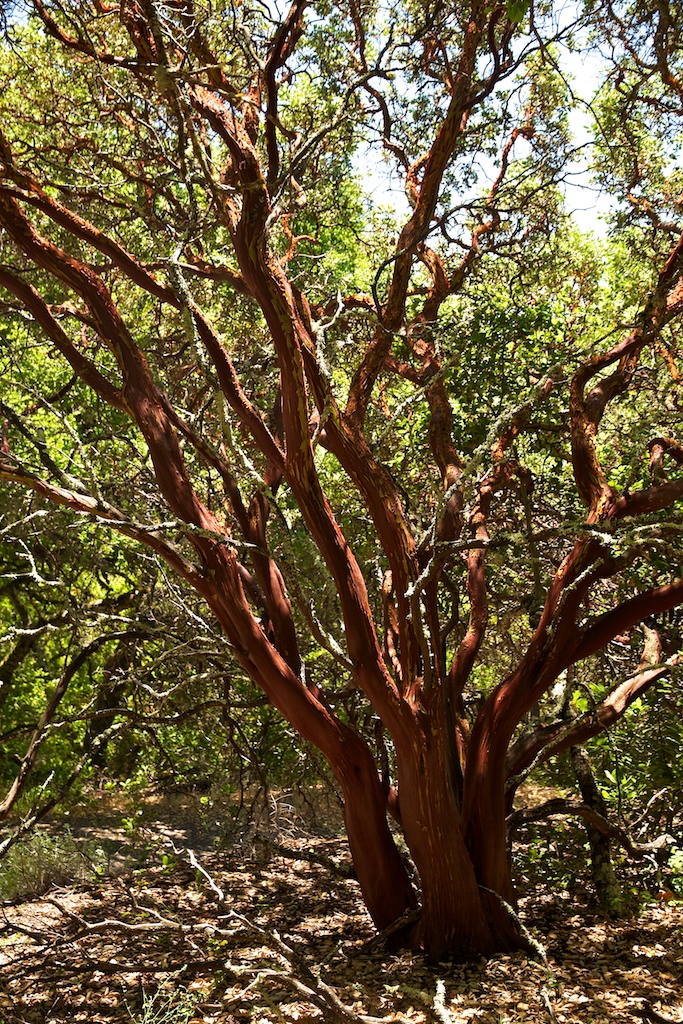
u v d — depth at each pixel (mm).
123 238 9195
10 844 7801
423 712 6039
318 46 7477
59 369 11688
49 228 8414
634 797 8570
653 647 7660
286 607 6953
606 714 7117
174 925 5312
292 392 5871
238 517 7059
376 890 6754
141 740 11562
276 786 11367
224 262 7797
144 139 7754
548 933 6750
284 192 7223
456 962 6074
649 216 8352
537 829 8828
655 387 8000
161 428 6434
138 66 6035
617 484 7742
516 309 8117
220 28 6066
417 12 6707
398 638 6574
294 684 6512
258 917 7887
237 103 5949
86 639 10555
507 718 6414
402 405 6039
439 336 7562
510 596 7785
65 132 8406
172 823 11977
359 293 8266
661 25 6113
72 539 9734
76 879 9477
